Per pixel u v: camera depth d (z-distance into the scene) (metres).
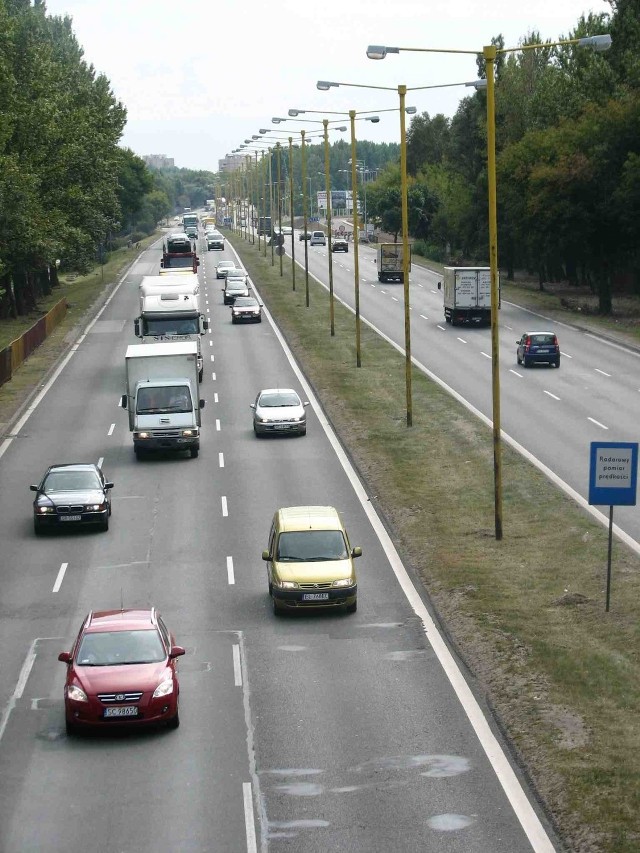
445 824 18.19
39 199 84.81
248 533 37.59
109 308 102.69
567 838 17.53
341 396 60.56
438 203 175.00
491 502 39.53
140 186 189.25
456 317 86.44
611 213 89.31
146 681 22.09
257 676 25.45
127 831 18.23
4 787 19.98
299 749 21.39
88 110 101.81
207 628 28.94
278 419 52.28
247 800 19.27
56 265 106.12
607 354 73.94
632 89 99.12
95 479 39.06
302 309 96.75
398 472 44.47
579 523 36.03
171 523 39.06
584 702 22.44
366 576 32.78
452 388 61.94
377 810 18.75
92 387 66.06
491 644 26.27
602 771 19.38
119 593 31.94
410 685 24.55
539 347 68.19
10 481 45.59
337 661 26.27
